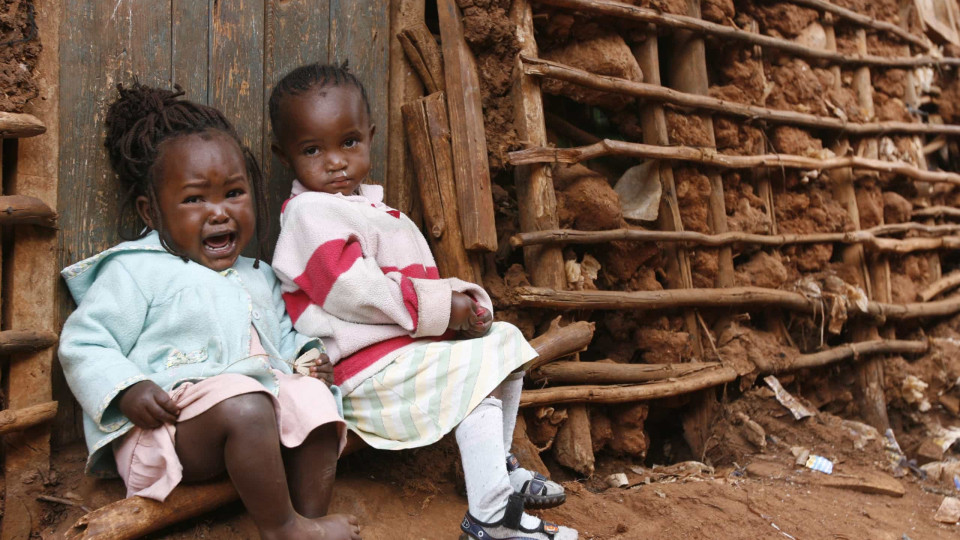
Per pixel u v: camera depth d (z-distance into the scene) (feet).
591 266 10.59
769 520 8.86
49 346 7.15
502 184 10.55
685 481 9.94
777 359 11.91
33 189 7.12
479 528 6.93
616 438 10.53
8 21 6.99
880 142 15.08
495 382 7.25
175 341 6.93
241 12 8.63
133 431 6.48
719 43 12.38
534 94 10.11
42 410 6.95
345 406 7.50
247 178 7.47
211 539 6.68
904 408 14.12
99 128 7.64
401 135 9.77
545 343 9.40
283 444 6.51
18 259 7.07
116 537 6.11
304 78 8.05
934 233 15.78
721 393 11.47
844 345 13.08
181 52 8.21
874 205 14.53
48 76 7.26
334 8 9.34
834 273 13.76
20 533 6.74
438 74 9.75
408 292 7.38
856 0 15.08
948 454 13.17
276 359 7.32
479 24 9.61
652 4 11.41
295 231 7.62
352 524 6.52
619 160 11.82
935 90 16.80
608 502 8.93
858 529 9.02
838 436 11.41
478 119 9.52
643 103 11.27
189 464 6.35
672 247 11.33
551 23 10.50
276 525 6.15
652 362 11.02
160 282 6.95
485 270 9.94
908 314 14.16
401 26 9.84
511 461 7.84
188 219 7.05
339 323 7.48
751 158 12.20
